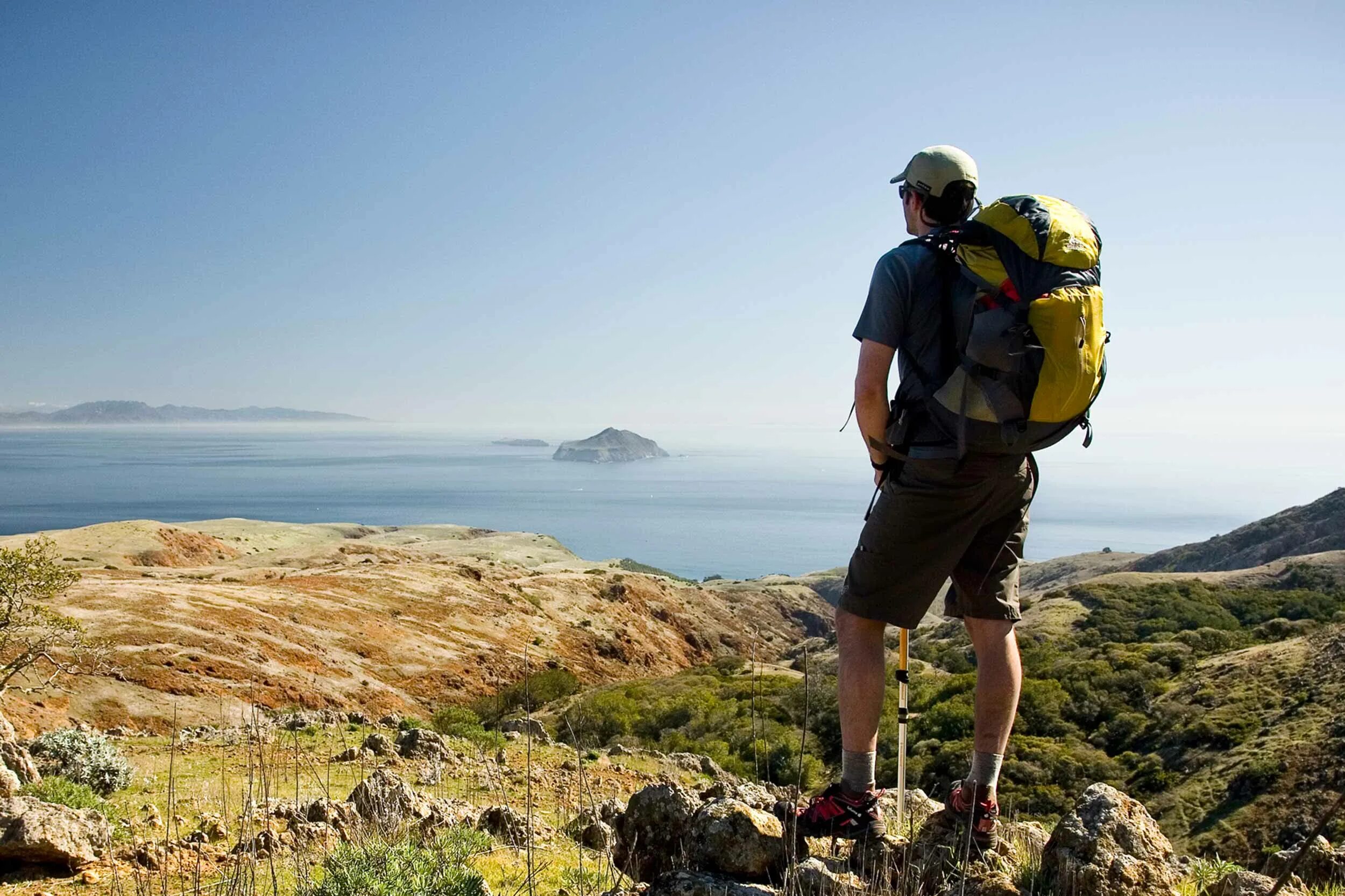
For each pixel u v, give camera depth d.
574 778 12.42
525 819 6.77
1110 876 3.04
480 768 12.59
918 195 3.50
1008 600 3.43
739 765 21.20
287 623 67.06
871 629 3.41
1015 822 4.27
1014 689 3.43
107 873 5.64
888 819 3.61
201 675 49.53
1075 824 3.25
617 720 37.16
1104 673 37.16
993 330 2.85
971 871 3.24
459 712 29.06
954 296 2.99
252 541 178.38
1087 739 32.94
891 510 3.20
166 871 4.75
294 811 6.86
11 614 24.06
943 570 3.24
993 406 2.88
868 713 3.39
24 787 8.63
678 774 16.09
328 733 15.70
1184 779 28.27
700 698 38.59
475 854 5.74
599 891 4.22
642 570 187.38
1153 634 48.88
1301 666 31.94
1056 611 61.81
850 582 3.42
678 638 112.25
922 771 20.97
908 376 3.15
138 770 11.41
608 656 93.50
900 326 3.07
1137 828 3.23
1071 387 2.82
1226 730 29.69
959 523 3.17
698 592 143.25
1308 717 28.11
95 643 45.16
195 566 126.69
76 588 61.56
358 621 74.75
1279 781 25.72
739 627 129.12
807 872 3.16
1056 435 2.96
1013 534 3.35
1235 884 3.33
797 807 3.57
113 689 41.81
